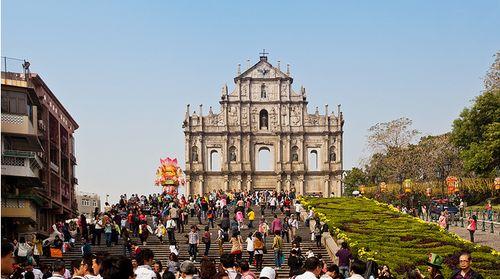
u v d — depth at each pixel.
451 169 109.19
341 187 139.38
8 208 59.97
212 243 57.03
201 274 20.03
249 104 141.25
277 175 139.50
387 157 118.88
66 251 53.75
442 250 48.59
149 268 20.88
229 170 139.75
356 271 23.14
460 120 98.12
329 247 52.94
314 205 76.62
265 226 56.06
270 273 22.88
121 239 59.59
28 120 60.38
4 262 15.44
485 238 60.59
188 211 76.12
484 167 88.94
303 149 140.38
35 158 61.12
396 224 60.88
